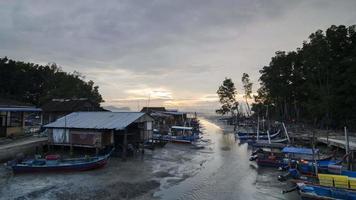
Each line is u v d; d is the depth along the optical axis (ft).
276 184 74.13
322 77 178.29
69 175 75.46
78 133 98.94
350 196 55.11
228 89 343.46
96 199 58.34
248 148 141.59
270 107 285.64
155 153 117.19
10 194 58.85
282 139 150.30
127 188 66.33
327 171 76.07
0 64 211.61
